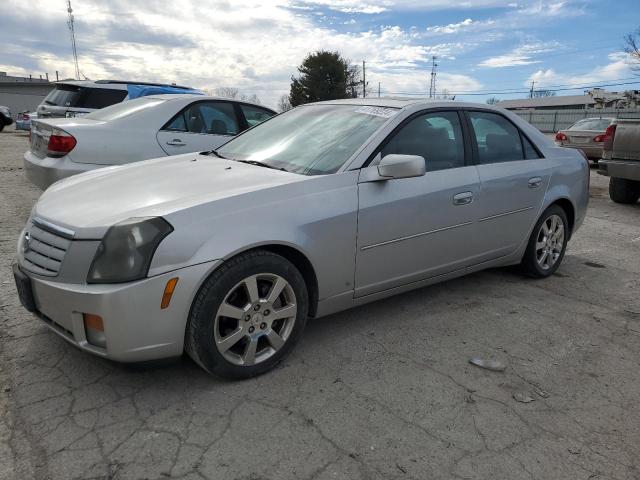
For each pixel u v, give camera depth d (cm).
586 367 326
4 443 234
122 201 286
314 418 260
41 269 269
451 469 229
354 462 231
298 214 299
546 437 255
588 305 429
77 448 232
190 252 258
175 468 222
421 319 386
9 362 301
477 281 477
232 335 279
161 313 254
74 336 260
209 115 658
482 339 358
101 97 1051
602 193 1088
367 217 329
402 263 358
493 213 414
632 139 854
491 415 270
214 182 311
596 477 229
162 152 599
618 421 271
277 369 306
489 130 429
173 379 290
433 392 289
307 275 316
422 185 360
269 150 380
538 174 452
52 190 332
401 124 362
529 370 319
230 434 246
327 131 374
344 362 317
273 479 219
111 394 274
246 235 275
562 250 500
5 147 1612
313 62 5991
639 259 580
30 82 4547
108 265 249
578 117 4041
